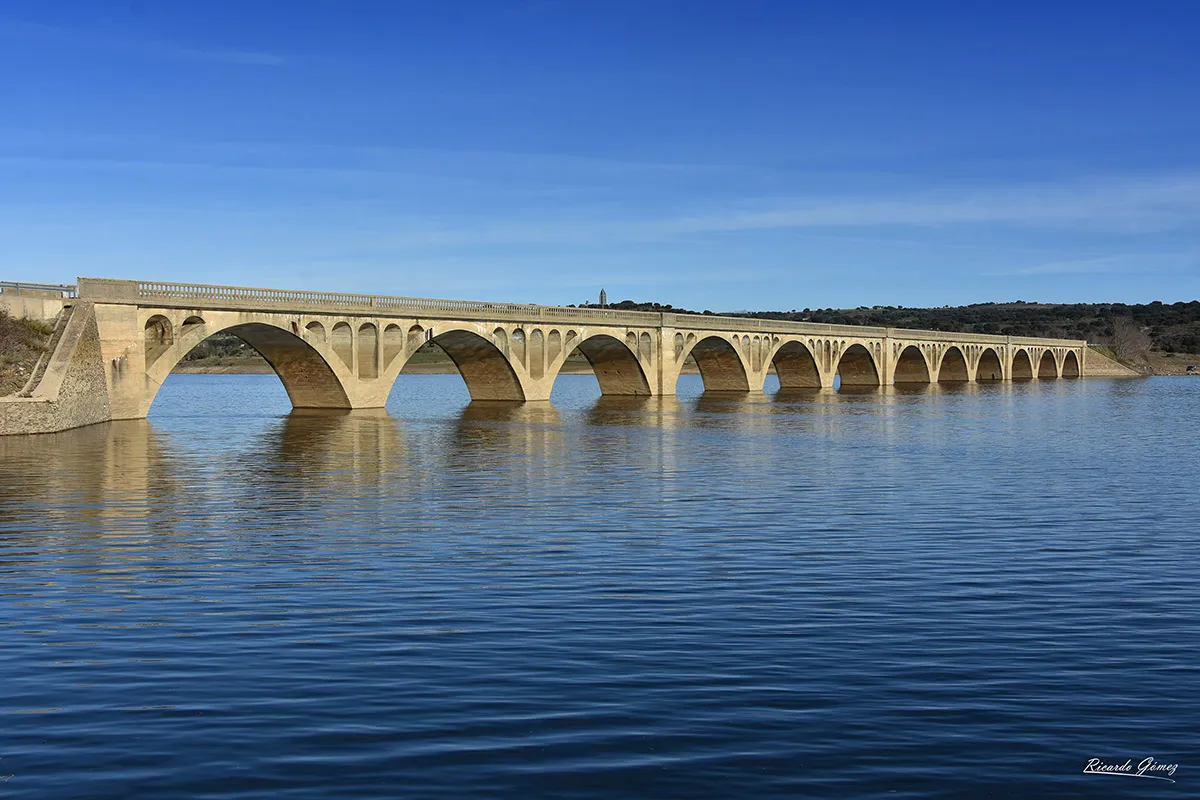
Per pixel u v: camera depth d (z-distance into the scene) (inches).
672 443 2667.3
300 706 699.4
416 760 613.3
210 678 757.3
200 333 3228.3
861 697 717.9
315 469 2059.5
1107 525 1425.9
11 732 656.4
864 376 7175.2
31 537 1318.9
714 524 1424.7
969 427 3289.9
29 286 2945.4
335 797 567.5
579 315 4687.5
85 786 581.0
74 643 846.5
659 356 5241.1
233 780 587.5
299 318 3494.1
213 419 3479.3
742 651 821.9
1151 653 823.7
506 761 612.4
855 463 2207.2
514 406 4323.3
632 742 639.1
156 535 1334.9
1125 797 571.5
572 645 837.8
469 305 4151.1
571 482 1878.7
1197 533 1362.0
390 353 3882.9
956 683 747.4
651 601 984.3
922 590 1032.8
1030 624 908.0
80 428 2851.9
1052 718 681.6
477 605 967.6
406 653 816.3
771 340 6102.4
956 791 577.3
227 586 1045.2
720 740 642.8
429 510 1546.5
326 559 1180.5
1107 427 3312.0
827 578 1086.4
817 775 595.8
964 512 1536.7
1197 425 3405.5
